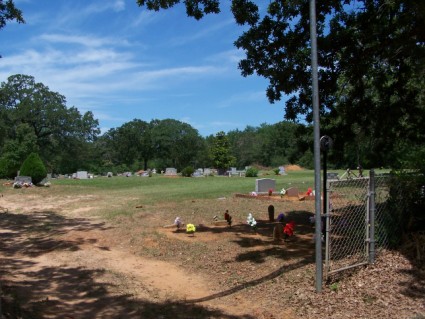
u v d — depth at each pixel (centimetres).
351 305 606
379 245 777
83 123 7950
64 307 660
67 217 1734
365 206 774
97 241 1239
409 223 808
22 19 1517
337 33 1161
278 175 5366
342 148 1392
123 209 1853
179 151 9581
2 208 2045
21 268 936
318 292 660
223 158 7144
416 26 1073
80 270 915
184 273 897
